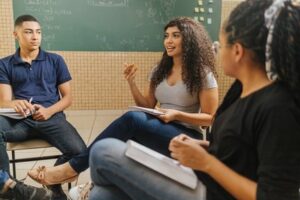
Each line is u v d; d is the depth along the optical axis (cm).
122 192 109
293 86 81
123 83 407
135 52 403
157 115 161
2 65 213
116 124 155
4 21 366
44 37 379
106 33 391
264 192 77
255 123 82
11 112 191
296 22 80
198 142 107
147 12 394
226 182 86
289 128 76
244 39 84
